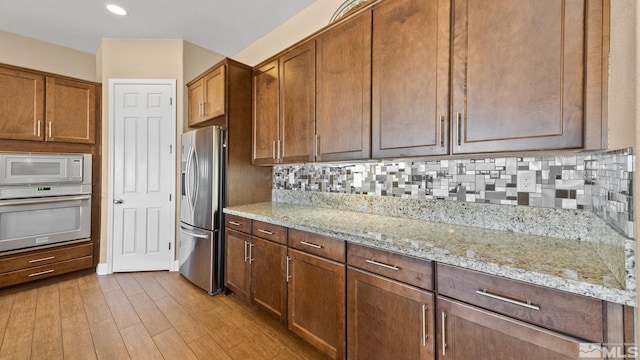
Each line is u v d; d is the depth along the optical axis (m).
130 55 3.08
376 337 1.35
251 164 2.70
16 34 3.01
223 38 3.10
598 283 0.80
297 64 2.15
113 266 3.03
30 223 2.68
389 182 1.98
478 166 1.56
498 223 1.49
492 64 1.20
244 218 2.24
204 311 2.21
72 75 3.38
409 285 1.22
